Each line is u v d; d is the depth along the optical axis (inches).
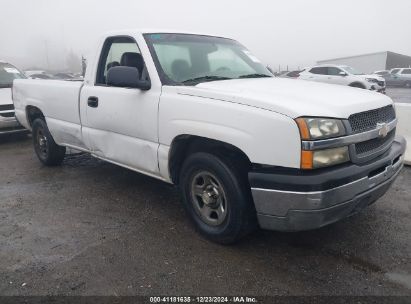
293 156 107.9
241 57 180.9
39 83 218.8
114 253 130.8
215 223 135.1
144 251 131.8
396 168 135.4
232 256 127.4
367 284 111.4
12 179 215.0
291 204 110.1
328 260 124.2
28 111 237.1
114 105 161.5
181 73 151.6
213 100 125.3
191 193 141.7
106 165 237.5
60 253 131.7
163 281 114.6
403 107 251.8
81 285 113.4
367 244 133.5
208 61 165.3
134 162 159.8
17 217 162.4
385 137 131.6
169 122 137.6
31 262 126.3
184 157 146.6
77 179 211.6
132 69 143.2
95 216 161.8
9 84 349.4
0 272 120.9
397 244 133.2
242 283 113.0
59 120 205.2
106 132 171.8
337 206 110.3
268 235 140.9
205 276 116.6
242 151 118.6
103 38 175.6
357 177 113.3
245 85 138.0
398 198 175.0
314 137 106.3
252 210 125.8
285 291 109.0
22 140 333.7
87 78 181.6
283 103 112.0
